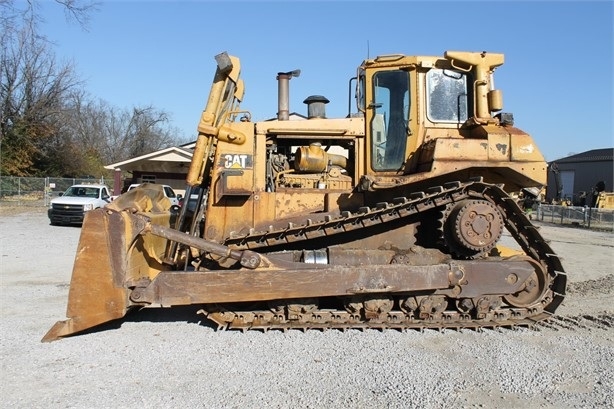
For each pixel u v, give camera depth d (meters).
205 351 5.63
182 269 7.12
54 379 4.86
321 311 6.50
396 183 6.42
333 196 6.91
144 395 4.54
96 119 69.50
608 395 4.67
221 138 6.81
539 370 5.23
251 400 4.46
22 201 34.25
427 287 6.29
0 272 10.07
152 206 7.21
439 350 5.76
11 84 40.03
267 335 6.17
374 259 6.49
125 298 5.89
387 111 7.05
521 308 6.76
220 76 6.87
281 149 7.37
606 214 27.16
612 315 7.43
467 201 6.46
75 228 19.56
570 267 12.17
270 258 6.25
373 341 6.01
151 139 71.44
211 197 6.82
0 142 39.00
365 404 4.41
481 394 4.66
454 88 7.12
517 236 6.75
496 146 6.50
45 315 6.96
